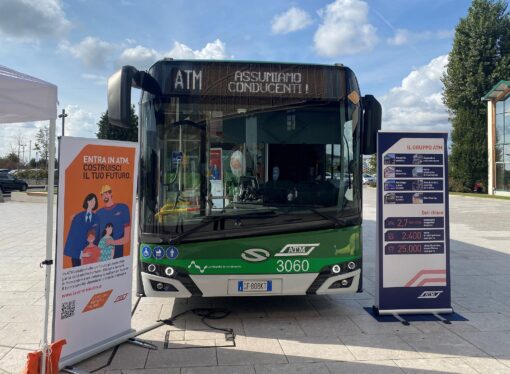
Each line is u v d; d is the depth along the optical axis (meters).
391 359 4.34
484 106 39.03
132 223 4.74
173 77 4.99
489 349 4.60
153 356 4.36
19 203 24.95
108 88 4.43
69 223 4.04
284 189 5.01
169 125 4.96
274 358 4.34
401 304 5.61
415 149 5.52
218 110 5.02
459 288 7.12
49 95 3.98
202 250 4.89
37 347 4.62
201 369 4.09
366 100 5.42
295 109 5.11
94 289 4.35
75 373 3.95
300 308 5.92
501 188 35.59
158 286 4.91
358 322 5.38
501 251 10.66
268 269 4.95
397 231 5.56
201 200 4.93
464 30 40.88
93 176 4.24
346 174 5.14
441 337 4.92
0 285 7.02
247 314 5.66
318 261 5.01
